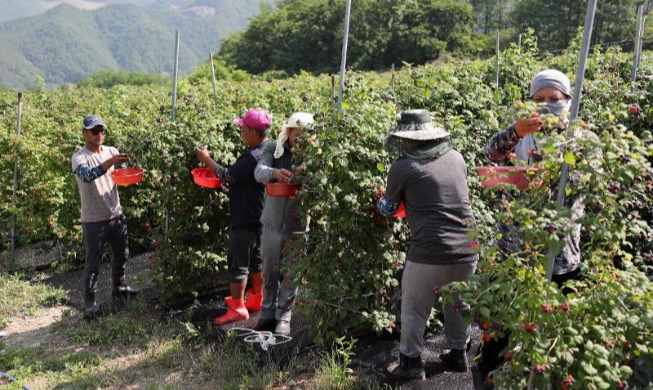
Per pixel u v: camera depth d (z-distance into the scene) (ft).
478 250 9.81
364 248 14.94
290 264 15.44
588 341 8.68
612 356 8.80
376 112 15.76
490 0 333.62
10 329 18.94
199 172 17.78
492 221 15.51
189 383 15.02
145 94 41.11
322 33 271.49
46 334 18.43
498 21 338.54
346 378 13.84
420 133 12.60
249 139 16.58
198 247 19.31
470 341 15.07
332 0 277.44
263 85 40.04
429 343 15.42
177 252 18.93
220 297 19.99
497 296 9.37
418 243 12.62
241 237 17.12
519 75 29.71
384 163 14.82
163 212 22.22
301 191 14.40
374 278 14.89
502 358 11.90
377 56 269.23
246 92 34.73
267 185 15.11
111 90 47.93
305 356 15.39
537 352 8.59
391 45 269.23
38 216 23.84
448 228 12.42
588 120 17.03
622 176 8.86
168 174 18.28
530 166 9.42
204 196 18.93
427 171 12.50
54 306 20.70
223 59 285.43
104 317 18.79
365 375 14.17
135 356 16.63
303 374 14.80
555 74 11.02
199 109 19.70
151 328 18.07
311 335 15.96
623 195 9.62
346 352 15.10
